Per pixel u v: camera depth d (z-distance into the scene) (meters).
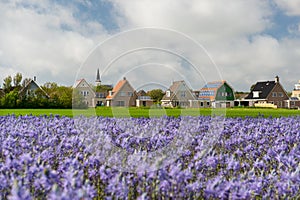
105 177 4.18
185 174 3.99
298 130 8.56
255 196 4.38
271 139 7.67
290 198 4.21
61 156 5.40
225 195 3.81
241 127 9.02
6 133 6.99
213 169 5.06
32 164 4.13
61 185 3.65
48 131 6.96
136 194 4.39
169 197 3.90
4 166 3.95
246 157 6.15
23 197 2.93
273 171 4.67
